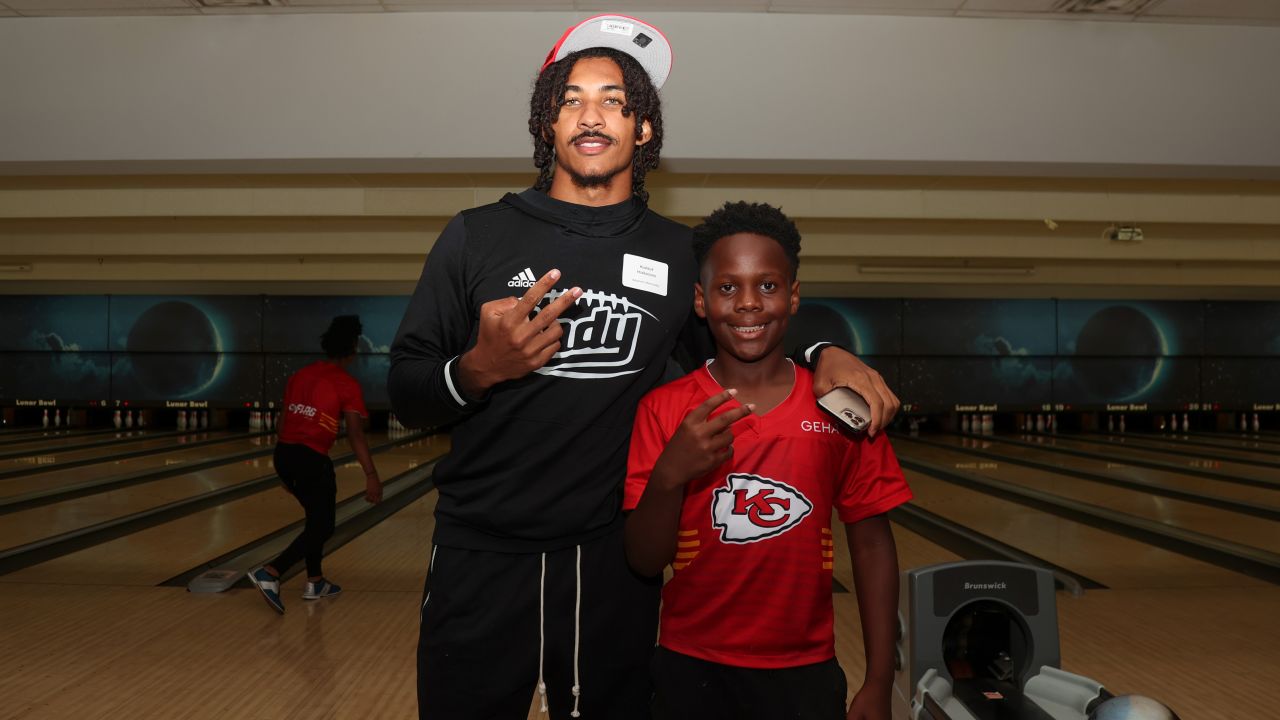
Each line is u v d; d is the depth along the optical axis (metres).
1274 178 3.42
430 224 5.98
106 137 3.13
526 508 0.81
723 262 0.82
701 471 0.71
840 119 3.16
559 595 0.82
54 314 9.30
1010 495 4.93
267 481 5.33
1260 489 5.14
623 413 0.85
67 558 3.19
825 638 0.82
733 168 3.32
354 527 3.90
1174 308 9.53
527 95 3.10
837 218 4.84
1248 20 3.16
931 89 3.17
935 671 0.99
